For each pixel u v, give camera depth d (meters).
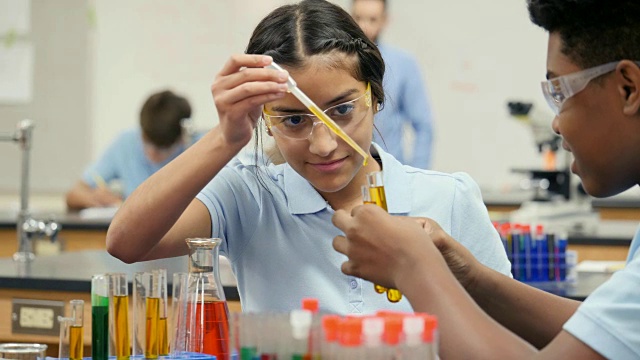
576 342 1.44
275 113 1.91
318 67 1.88
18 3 6.83
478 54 6.97
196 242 1.90
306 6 2.00
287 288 2.10
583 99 1.52
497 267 2.15
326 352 1.37
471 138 7.01
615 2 1.47
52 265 3.45
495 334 1.44
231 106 1.80
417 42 7.02
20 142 3.83
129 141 5.73
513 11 6.91
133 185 5.71
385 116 4.20
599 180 1.55
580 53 1.50
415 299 1.48
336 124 1.90
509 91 6.95
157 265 3.30
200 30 6.91
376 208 1.55
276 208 2.14
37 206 6.80
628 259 1.72
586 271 3.65
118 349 1.86
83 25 6.84
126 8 6.87
